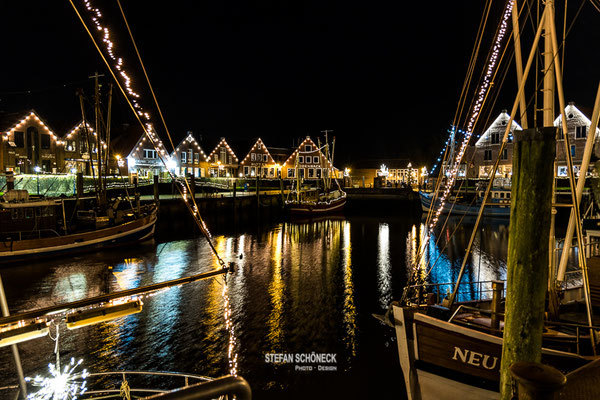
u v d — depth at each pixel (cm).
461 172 5122
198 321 1442
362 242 3222
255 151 6700
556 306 763
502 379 415
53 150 4256
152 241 3078
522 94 846
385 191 5894
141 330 1359
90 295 1752
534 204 396
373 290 1858
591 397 354
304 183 7056
